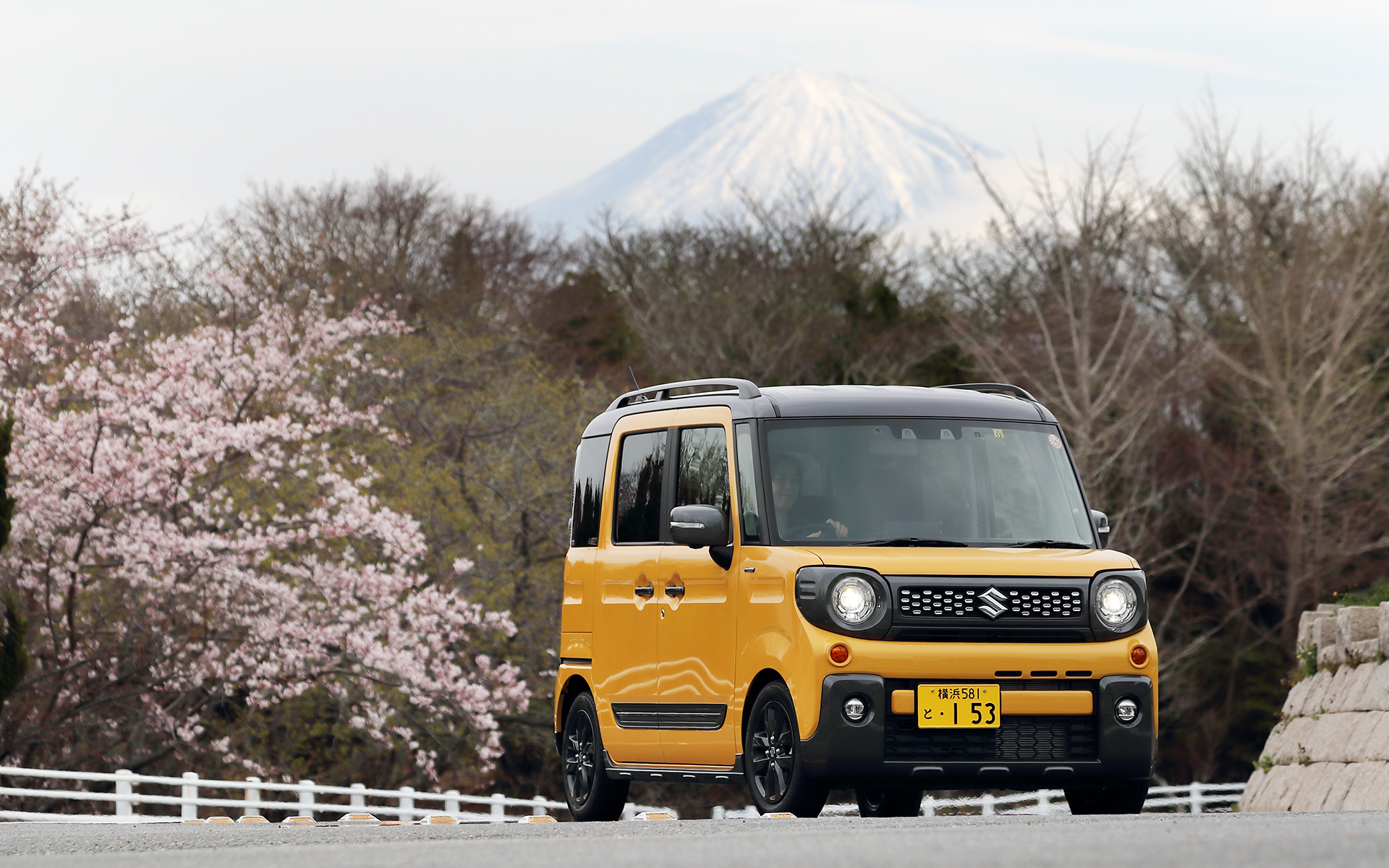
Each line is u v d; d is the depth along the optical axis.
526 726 97.75
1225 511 127.06
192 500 75.88
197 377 79.81
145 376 76.69
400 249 146.00
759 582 29.98
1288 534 122.31
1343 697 53.44
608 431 36.47
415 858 17.69
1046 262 130.75
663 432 34.12
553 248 166.25
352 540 80.25
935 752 28.53
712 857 16.34
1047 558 29.59
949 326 137.12
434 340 115.06
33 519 70.12
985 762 28.59
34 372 77.81
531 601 91.88
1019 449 31.86
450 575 80.00
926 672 28.41
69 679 73.31
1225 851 15.36
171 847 22.58
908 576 28.70
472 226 161.00
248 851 19.78
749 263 147.25
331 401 83.31
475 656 88.81
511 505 92.19
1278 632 127.88
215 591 73.06
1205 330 132.25
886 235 152.88
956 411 31.97
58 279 81.94
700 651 31.55
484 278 149.88
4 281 79.69
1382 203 127.56
